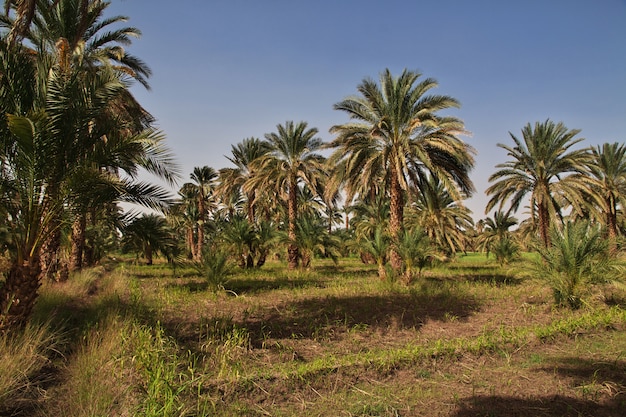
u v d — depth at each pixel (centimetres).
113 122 740
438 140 1578
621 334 758
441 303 1120
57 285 1198
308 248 2277
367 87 1692
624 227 3553
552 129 2194
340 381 504
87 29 1444
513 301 1172
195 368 519
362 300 1145
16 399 419
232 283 1577
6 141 621
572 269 1064
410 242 1509
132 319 714
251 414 413
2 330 582
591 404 441
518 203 2489
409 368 561
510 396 464
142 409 387
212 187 3809
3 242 990
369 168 1669
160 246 830
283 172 2305
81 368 492
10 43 683
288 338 723
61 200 655
